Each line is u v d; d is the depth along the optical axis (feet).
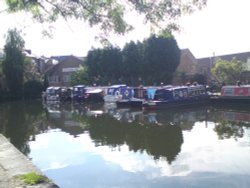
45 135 78.28
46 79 220.43
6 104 176.24
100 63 198.70
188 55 211.20
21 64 204.44
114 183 42.65
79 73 213.87
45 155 58.29
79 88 171.83
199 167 47.39
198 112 112.68
